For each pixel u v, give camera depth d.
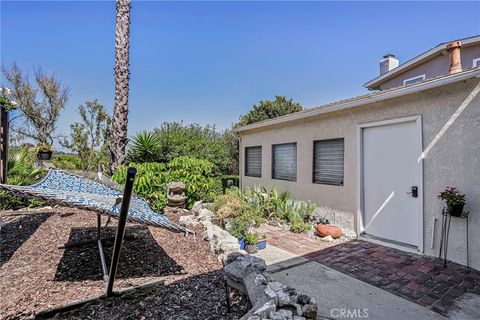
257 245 5.22
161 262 4.11
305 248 5.37
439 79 4.50
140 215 2.93
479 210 4.21
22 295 3.01
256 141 10.02
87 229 5.57
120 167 7.55
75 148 16.80
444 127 4.65
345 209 6.45
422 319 2.98
